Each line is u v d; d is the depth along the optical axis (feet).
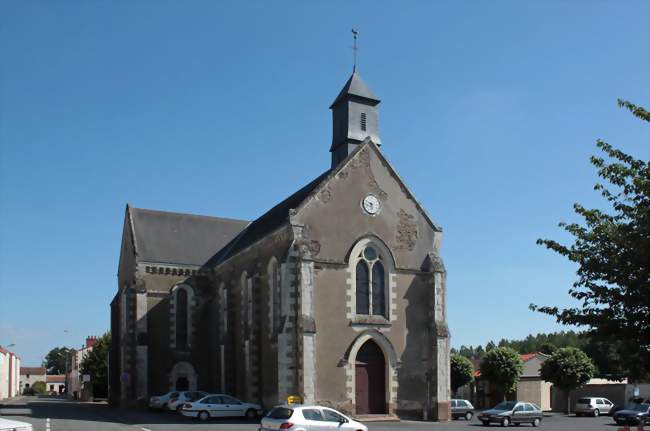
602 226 39.68
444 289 112.27
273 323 108.88
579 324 40.32
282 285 102.32
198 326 139.23
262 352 111.75
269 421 68.33
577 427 113.19
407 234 112.88
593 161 41.16
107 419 103.04
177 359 135.95
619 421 126.41
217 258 145.89
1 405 159.84
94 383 221.66
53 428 84.84
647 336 38.32
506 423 114.42
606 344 41.86
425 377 109.29
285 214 117.50
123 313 139.23
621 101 41.04
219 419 103.71
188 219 154.10
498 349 177.68
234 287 126.62
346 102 119.34
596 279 40.06
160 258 139.74
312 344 98.68
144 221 147.33
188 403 104.53
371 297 107.65
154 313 136.15
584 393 193.06
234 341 125.29
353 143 117.80
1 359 291.38
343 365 102.68
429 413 107.96
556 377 174.50
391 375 106.32
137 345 131.34
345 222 107.65
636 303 37.63
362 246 108.27
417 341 109.81
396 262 110.52
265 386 109.70
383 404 106.11
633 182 38.88
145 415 113.39
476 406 195.00
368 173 111.65
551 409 197.36
